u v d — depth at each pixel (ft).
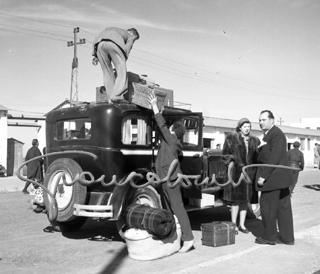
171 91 24.35
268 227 20.10
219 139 94.73
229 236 20.17
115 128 19.72
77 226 23.94
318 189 52.08
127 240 17.74
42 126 91.09
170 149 18.61
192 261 17.17
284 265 16.56
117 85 21.15
